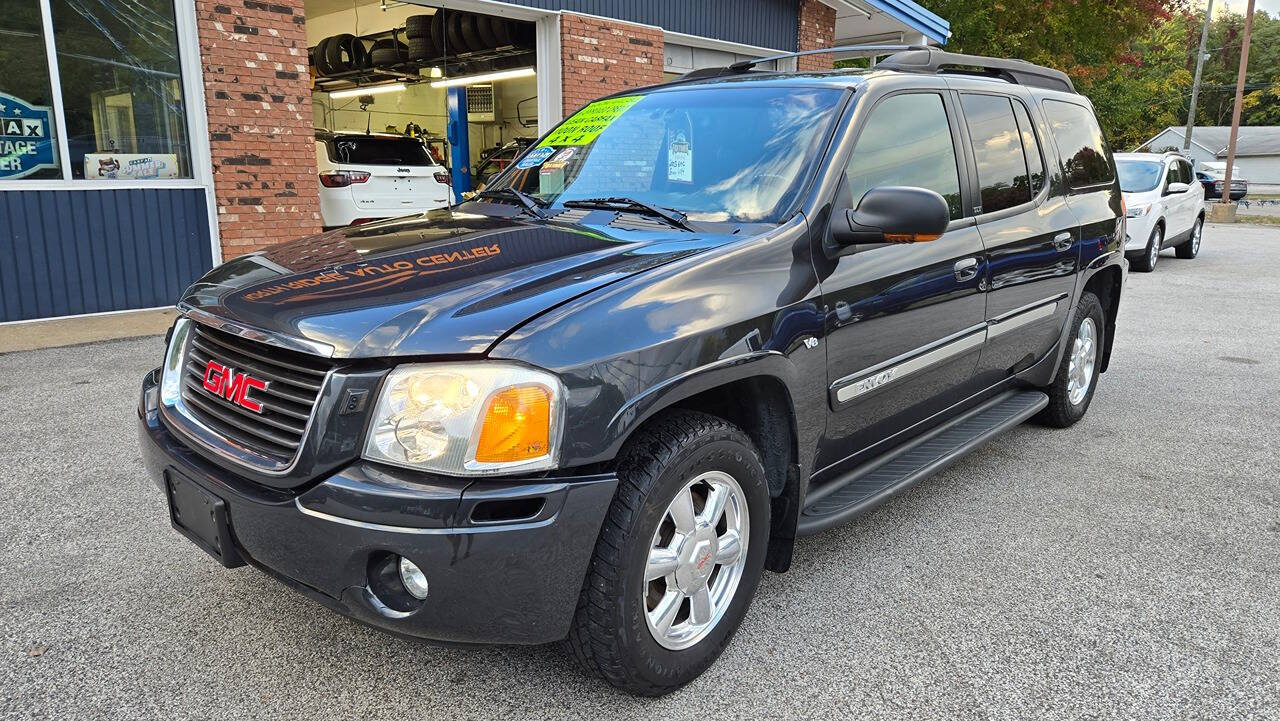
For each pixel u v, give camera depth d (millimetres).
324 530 2008
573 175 3402
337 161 12273
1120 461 4512
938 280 3244
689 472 2285
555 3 10734
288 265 2584
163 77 7973
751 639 2738
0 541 3348
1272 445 4793
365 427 2012
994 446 4738
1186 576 3217
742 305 2449
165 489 2479
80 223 7641
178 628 2758
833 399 2820
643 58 11852
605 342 2117
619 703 2398
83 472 4066
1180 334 8086
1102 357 5227
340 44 16938
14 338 6867
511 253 2547
